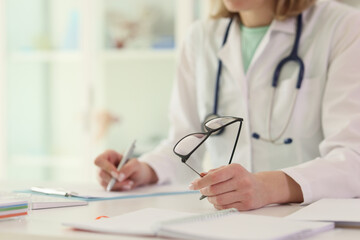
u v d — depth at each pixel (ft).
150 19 9.98
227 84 5.30
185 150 3.57
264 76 5.13
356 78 4.45
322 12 5.11
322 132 4.87
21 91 10.77
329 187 3.68
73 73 10.55
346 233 2.57
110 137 10.23
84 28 10.12
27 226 2.76
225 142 5.14
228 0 4.86
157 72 10.06
